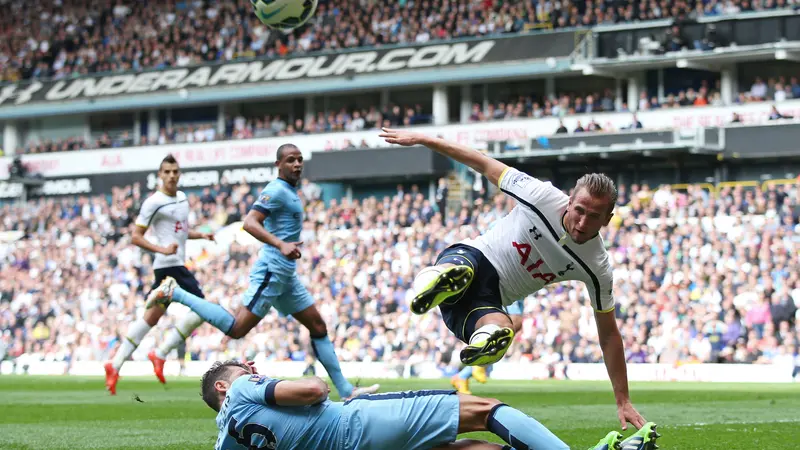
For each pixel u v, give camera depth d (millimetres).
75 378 22484
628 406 6375
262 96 37500
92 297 29594
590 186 5891
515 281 6367
